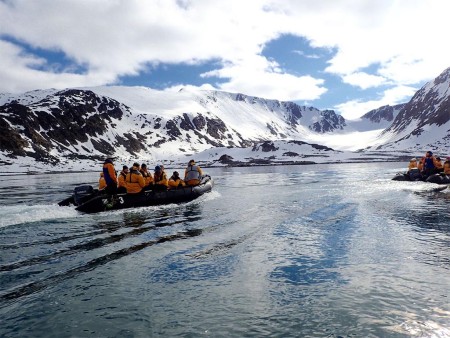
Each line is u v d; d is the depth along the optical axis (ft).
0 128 385.50
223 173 190.08
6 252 30.68
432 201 58.59
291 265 27.43
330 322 18.81
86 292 22.59
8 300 21.43
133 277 25.08
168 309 20.44
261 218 46.47
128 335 17.80
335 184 96.78
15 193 89.40
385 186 85.46
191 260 28.71
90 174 243.19
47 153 412.16
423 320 18.84
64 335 17.79
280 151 422.41
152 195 57.06
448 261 27.78
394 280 24.08
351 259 28.63
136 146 572.92
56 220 45.32
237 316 19.61
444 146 503.61
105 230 39.29
